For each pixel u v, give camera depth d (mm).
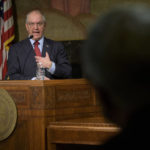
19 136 3473
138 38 594
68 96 3529
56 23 8320
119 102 633
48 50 4711
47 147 3426
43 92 3367
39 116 3385
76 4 8227
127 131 633
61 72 4297
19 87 3461
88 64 664
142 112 616
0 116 3510
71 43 8195
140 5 628
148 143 604
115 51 611
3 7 8070
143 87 604
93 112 3684
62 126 3359
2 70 7879
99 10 8133
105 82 641
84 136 3299
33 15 4793
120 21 612
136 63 598
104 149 646
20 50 4617
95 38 644
